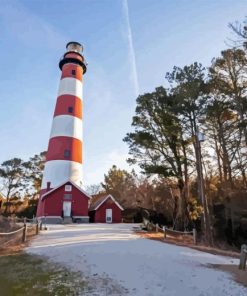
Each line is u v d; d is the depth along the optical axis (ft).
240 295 26.86
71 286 28.99
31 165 196.13
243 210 94.48
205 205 84.43
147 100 100.48
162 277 31.89
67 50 151.02
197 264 40.42
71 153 127.75
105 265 37.01
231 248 86.12
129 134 107.04
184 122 91.97
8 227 79.61
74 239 61.05
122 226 104.73
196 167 97.25
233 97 88.33
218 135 99.60
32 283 30.37
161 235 80.07
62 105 133.90
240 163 95.04
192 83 87.40
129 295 26.09
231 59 86.89
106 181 207.31
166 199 138.31
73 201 123.85
